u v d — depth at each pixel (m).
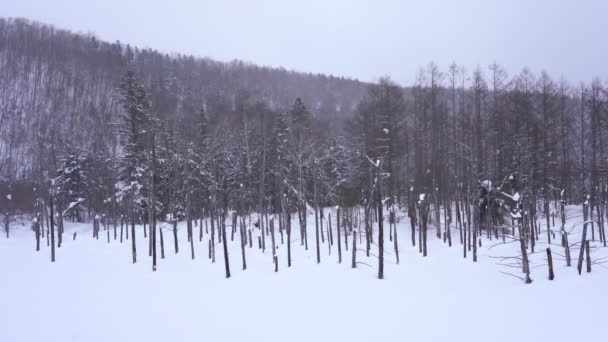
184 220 48.81
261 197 34.38
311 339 13.28
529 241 29.45
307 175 38.94
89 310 17.59
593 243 29.89
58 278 24.66
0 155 72.75
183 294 19.92
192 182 40.91
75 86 96.94
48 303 18.84
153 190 28.47
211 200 34.81
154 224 27.14
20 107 88.56
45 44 114.50
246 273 24.69
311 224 45.56
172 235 41.56
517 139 35.31
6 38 112.00
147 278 24.23
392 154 41.06
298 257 30.50
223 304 17.80
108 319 16.30
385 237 38.81
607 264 20.66
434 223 41.62
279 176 37.25
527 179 32.00
